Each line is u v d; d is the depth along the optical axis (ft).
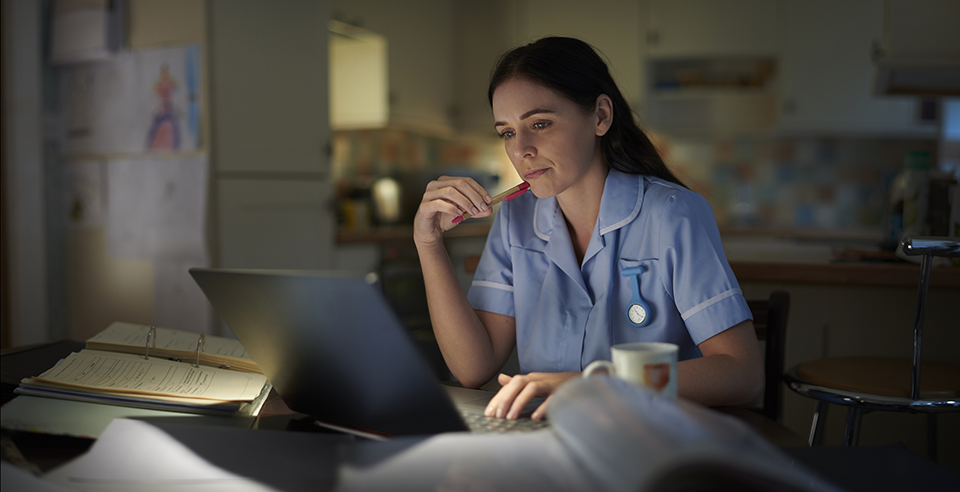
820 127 12.23
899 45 6.68
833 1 12.03
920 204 5.54
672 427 1.54
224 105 7.54
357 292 1.90
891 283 5.23
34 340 8.30
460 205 3.24
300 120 8.68
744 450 1.44
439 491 1.70
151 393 2.61
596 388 1.82
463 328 3.49
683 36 12.46
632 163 3.60
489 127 13.47
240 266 7.79
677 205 3.28
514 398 2.46
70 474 1.98
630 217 3.39
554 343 3.47
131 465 1.99
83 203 8.38
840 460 2.15
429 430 2.21
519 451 1.85
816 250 7.00
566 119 3.20
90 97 8.22
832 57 12.10
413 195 13.34
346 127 12.14
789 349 5.78
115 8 7.82
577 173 3.26
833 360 4.63
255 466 1.94
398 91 11.68
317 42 8.95
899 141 13.25
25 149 8.17
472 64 13.52
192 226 7.45
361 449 1.99
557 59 3.23
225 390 2.72
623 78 12.74
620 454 1.49
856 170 13.38
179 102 7.50
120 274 8.14
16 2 8.05
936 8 6.60
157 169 7.71
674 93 13.03
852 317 5.62
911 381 3.70
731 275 3.12
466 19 13.52
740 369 2.79
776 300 3.90
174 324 7.70
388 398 2.19
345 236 9.65
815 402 5.76
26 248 8.21
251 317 2.34
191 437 2.12
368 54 11.39
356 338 2.05
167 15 7.55
